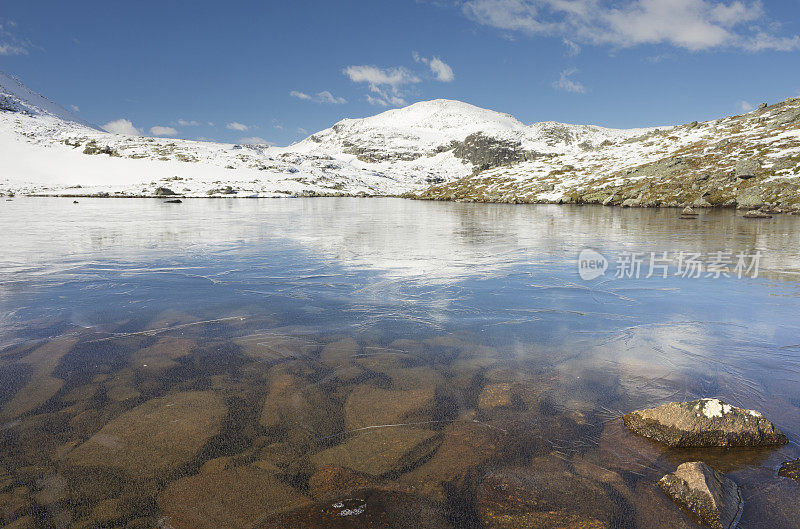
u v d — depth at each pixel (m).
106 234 17.45
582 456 3.15
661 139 75.56
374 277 9.45
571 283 8.91
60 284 8.67
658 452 3.20
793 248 13.58
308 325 6.20
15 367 4.69
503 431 3.47
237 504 2.65
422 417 3.69
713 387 4.26
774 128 58.88
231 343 5.45
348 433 3.45
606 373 4.59
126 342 5.48
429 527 2.47
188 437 3.36
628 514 2.57
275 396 4.04
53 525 2.47
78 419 3.62
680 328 6.13
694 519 2.53
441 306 7.22
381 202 59.56
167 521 2.51
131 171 93.31
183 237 16.58
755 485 2.83
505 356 5.07
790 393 4.12
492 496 2.73
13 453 3.15
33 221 23.33
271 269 10.28
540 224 23.19
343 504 2.66
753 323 6.35
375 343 5.49
